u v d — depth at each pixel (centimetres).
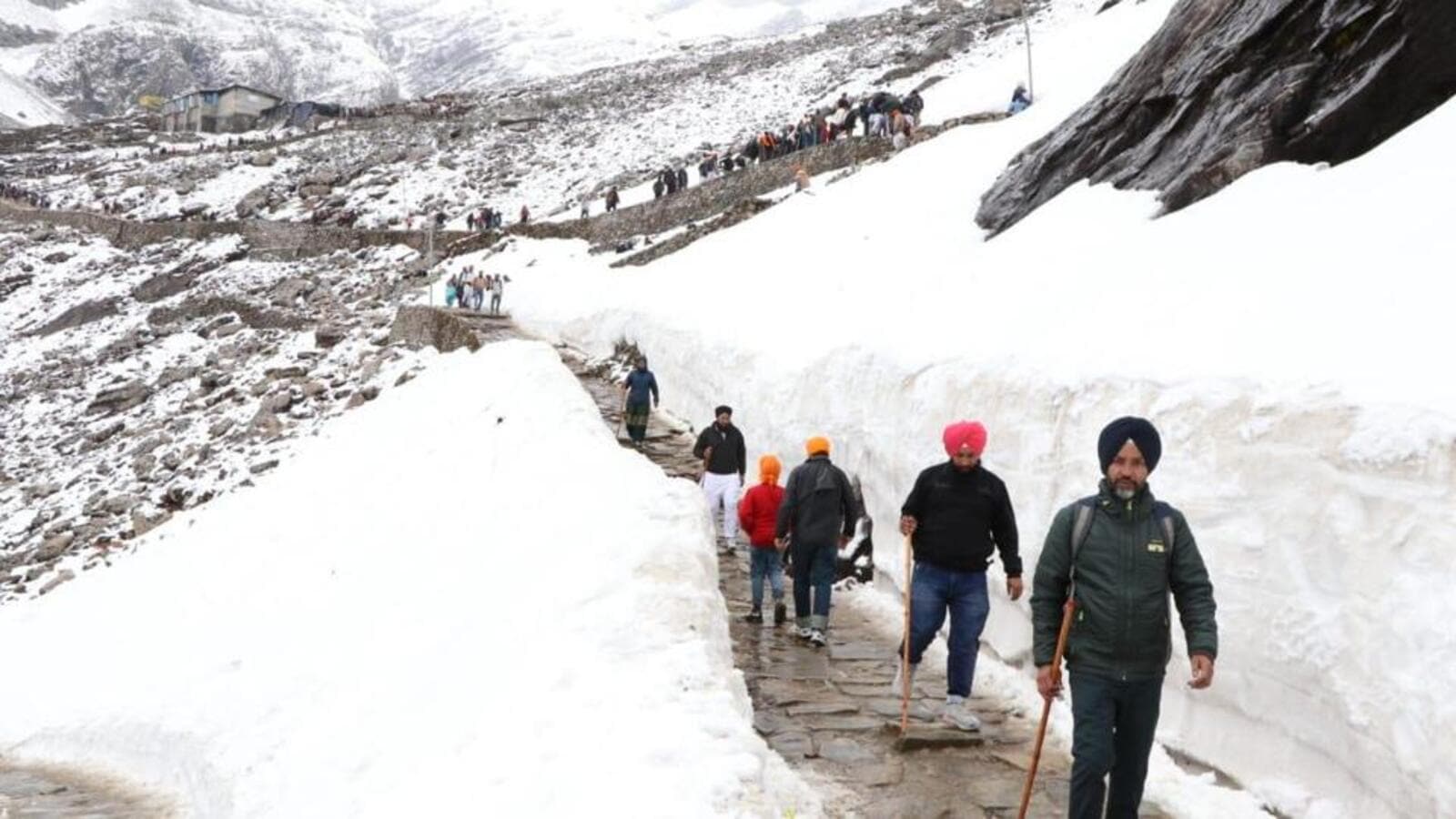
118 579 1591
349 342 3447
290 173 7344
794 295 1773
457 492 1148
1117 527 487
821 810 543
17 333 5219
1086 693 482
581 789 504
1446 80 953
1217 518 638
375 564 1088
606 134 6781
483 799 532
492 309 3647
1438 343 579
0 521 2600
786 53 7988
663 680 580
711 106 6819
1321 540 567
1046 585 500
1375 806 520
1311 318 679
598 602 682
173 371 3588
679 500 799
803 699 775
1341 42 1042
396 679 752
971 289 1216
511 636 702
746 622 972
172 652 1202
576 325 2758
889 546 1095
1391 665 512
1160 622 480
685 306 2127
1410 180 787
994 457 905
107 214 6812
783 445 1370
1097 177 1320
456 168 6719
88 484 2662
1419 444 522
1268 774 590
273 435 2536
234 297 4606
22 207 7225
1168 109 1314
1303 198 880
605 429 1169
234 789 773
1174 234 977
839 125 3891
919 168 2303
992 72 3906
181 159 8156
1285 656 579
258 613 1164
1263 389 635
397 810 563
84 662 1329
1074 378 820
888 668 854
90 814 879
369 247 5206
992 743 702
